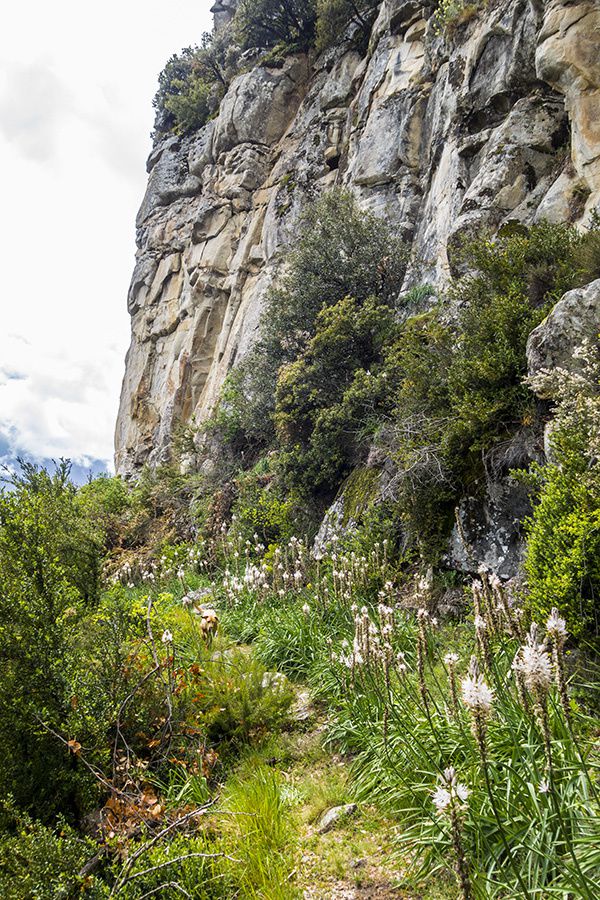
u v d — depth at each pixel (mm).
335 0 21125
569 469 4359
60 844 3160
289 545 9086
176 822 3330
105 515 16422
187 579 11141
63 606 4711
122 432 30188
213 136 27375
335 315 11500
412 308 11836
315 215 14312
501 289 7453
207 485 15297
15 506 5055
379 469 8906
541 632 3885
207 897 3047
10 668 4285
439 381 7508
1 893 2924
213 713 4766
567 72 8523
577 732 3189
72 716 4133
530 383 5762
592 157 8086
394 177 15594
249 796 3803
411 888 2873
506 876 2564
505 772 3035
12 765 3992
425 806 3184
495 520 6047
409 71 16328
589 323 5453
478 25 12062
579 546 3791
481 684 2330
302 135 22625
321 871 3178
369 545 7488
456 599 6047
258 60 26531
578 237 7281
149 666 5047
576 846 2449
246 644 7109
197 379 24328
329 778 4125
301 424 11844
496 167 10133
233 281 23156
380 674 4406
